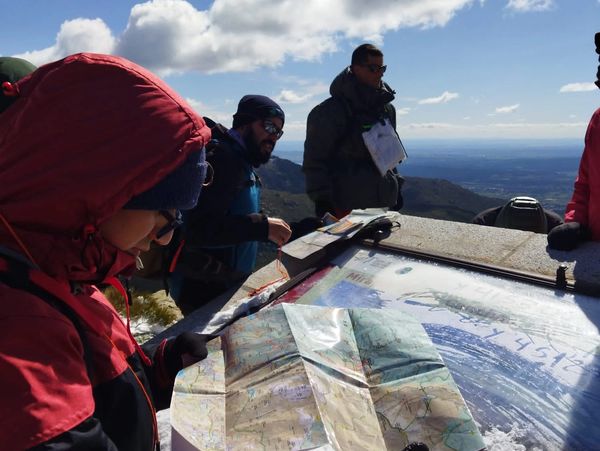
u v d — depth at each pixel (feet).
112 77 2.92
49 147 2.74
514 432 4.96
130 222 3.12
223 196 8.36
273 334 4.99
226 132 9.02
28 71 5.36
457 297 7.44
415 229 10.40
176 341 5.08
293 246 9.62
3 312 2.46
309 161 13.74
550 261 8.27
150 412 3.46
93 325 3.16
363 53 12.80
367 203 13.73
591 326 6.33
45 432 2.24
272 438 3.64
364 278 8.46
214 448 3.58
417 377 4.56
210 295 9.81
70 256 2.94
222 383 4.41
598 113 9.02
